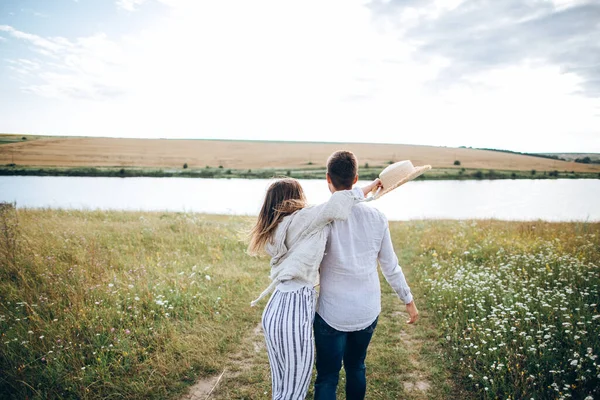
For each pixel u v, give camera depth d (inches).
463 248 299.4
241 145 4050.2
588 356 121.3
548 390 112.4
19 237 267.4
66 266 221.8
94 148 3597.4
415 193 1454.2
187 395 122.8
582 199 1210.0
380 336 167.5
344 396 121.9
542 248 282.5
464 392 123.2
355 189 84.2
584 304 166.2
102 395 119.7
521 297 182.4
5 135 4291.3
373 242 85.0
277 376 84.6
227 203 1010.1
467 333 159.0
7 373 122.0
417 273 256.5
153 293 191.8
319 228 81.6
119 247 282.7
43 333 147.8
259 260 284.2
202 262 262.8
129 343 145.3
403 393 124.1
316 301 86.7
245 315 185.2
